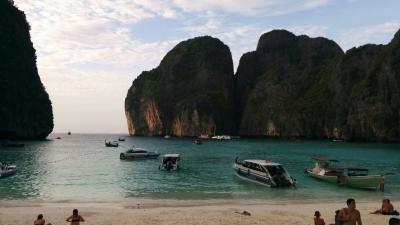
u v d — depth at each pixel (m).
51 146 117.44
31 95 143.12
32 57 155.12
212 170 51.03
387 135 143.38
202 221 20.64
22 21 151.38
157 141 162.12
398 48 153.00
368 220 21.36
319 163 44.00
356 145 129.50
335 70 187.12
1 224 19.78
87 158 72.19
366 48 182.88
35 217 21.52
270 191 33.22
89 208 25.11
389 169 54.97
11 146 104.06
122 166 56.12
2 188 34.31
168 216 21.88
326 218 21.84
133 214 22.52
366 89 155.62
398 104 146.12
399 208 25.72
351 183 35.47
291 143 145.50
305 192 32.94
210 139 183.62
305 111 187.12
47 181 39.12
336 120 168.50
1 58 128.50
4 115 122.12
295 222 20.70
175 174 46.09
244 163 40.69
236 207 25.70
